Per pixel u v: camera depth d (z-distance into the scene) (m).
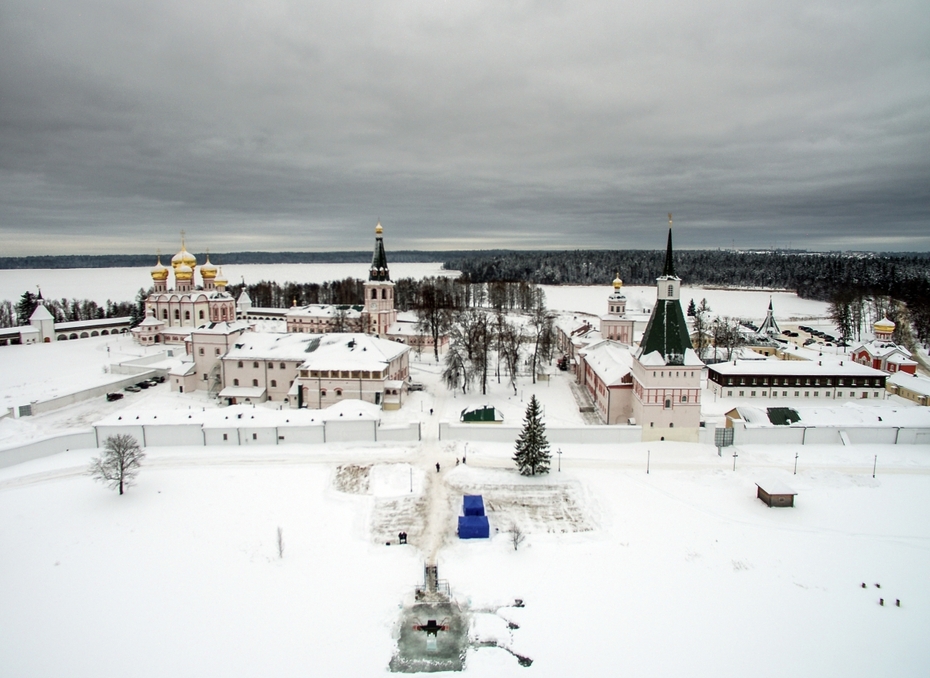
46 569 58.09
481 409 99.94
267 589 55.34
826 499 73.06
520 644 48.56
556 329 172.00
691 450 87.94
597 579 56.97
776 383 114.75
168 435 89.81
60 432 96.44
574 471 81.06
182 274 174.38
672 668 46.06
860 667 46.34
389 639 49.12
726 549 62.12
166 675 45.28
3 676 45.12
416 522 67.62
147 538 63.72
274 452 87.50
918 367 145.12
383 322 157.00
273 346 116.75
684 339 89.88
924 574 58.22
